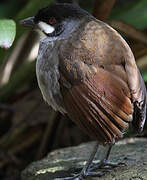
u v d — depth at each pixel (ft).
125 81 28.45
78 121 28.66
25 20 34.17
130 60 29.25
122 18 46.21
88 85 28.27
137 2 47.01
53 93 30.50
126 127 28.02
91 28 30.32
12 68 51.37
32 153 50.01
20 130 49.01
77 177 31.68
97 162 34.94
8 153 49.19
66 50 29.55
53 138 46.60
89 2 51.90
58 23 32.09
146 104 30.42
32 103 50.26
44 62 30.71
